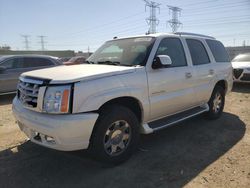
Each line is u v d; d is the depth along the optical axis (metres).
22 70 10.21
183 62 5.17
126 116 3.98
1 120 6.57
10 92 10.03
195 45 5.70
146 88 4.26
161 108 4.62
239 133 5.47
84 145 3.55
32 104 3.66
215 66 6.10
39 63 10.70
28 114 3.70
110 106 3.88
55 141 3.44
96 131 3.68
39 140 3.70
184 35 5.48
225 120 6.41
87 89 3.51
